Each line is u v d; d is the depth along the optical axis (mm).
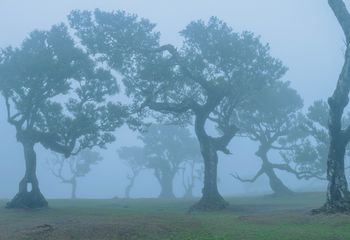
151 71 46844
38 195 45156
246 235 23422
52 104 46312
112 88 48031
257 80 46781
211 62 46625
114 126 47844
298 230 24797
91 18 46531
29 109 45219
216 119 50250
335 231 24125
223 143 47844
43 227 25578
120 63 47281
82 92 47062
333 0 34094
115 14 46656
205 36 46062
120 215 34562
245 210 43594
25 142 45875
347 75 32844
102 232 24219
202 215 36875
